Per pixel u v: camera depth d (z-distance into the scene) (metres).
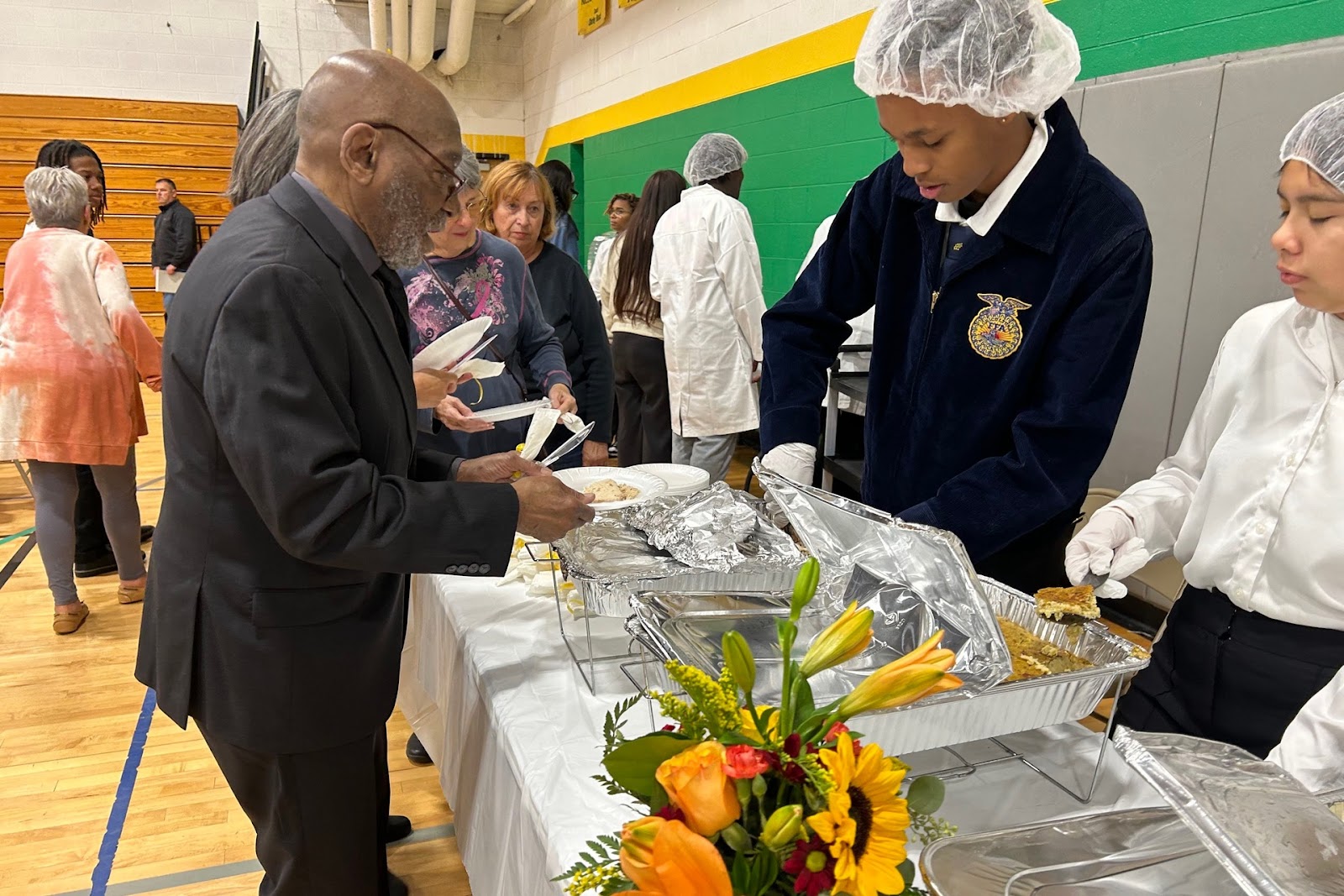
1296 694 0.98
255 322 0.91
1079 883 0.65
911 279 1.37
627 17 6.36
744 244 3.19
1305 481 0.96
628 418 4.10
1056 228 1.17
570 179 4.15
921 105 1.08
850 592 1.02
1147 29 2.43
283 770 1.09
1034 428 1.16
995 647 0.86
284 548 0.97
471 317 1.95
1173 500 1.15
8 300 2.60
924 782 0.58
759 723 0.57
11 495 4.19
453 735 1.38
